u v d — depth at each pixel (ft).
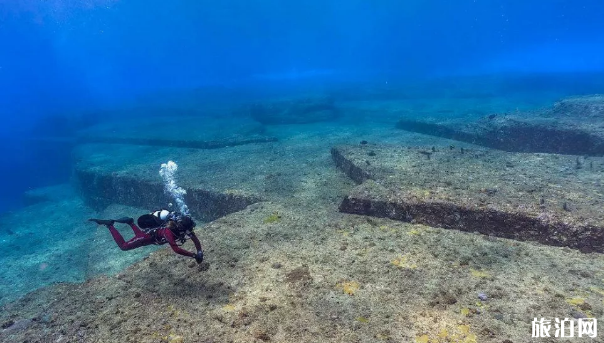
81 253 25.96
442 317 9.31
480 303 9.79
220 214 23.26
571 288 10.23
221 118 62.39
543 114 35.04
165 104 92.89
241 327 9.53
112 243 25.84
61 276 23.21
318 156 30.27
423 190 16.71
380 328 9.09
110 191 32.83
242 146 37.60
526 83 77.87
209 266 12.87
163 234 11.73
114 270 21.59
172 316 10.29
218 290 11.39
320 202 19.24
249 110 65.05
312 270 12.07
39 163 70.08
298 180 23.82
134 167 33.50
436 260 12.22
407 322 9.23
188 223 11.74
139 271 13.01
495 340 8.38
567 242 12.80
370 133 41.88
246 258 13.29
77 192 42.83
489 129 33.06
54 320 10.52
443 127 37.73
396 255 12.70
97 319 10.39
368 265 12.14
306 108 60.75
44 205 41.88
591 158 20.95
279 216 17.21
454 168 20.39
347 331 9.07
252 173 26.76
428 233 14.33
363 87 96.94
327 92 87.86
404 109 59.06
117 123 67.05
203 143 40.55
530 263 11.77
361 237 14.32
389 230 14.80
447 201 15.07
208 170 28.99
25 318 10.81
